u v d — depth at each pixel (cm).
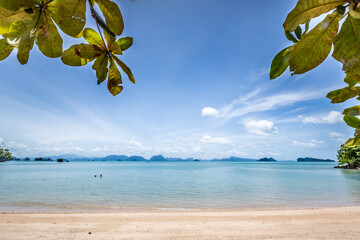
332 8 43
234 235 892
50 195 2356
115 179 4559
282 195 2405
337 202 1939
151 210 1587
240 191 2738
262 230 952
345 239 827
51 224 1047
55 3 52
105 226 1019
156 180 4403
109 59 60
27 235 886
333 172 6669
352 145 82
